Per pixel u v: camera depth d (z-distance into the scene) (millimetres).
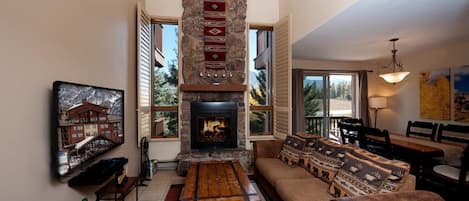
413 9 2461
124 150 3277
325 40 3795
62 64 1887
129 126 3508
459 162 2906
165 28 4473
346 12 2553
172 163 4371
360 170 1945
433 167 2846
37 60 1623
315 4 3184
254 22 4633
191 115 4348
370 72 5988
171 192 3225
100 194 2355
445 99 4402
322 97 6023
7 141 1381
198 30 4430
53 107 1723
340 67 5875
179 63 4387
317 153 2693
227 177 2619
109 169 2180
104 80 2654
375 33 3377
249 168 4117
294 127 5500
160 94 4465
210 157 4023
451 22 2891
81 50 2164
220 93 4477
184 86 4188
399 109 5477
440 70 4488
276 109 4574
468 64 3973
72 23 2023
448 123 4348
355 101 6098
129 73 3541
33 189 1579
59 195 1852
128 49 3496
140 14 3715
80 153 1982
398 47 4332
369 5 2365
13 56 1428
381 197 1514
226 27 4527
